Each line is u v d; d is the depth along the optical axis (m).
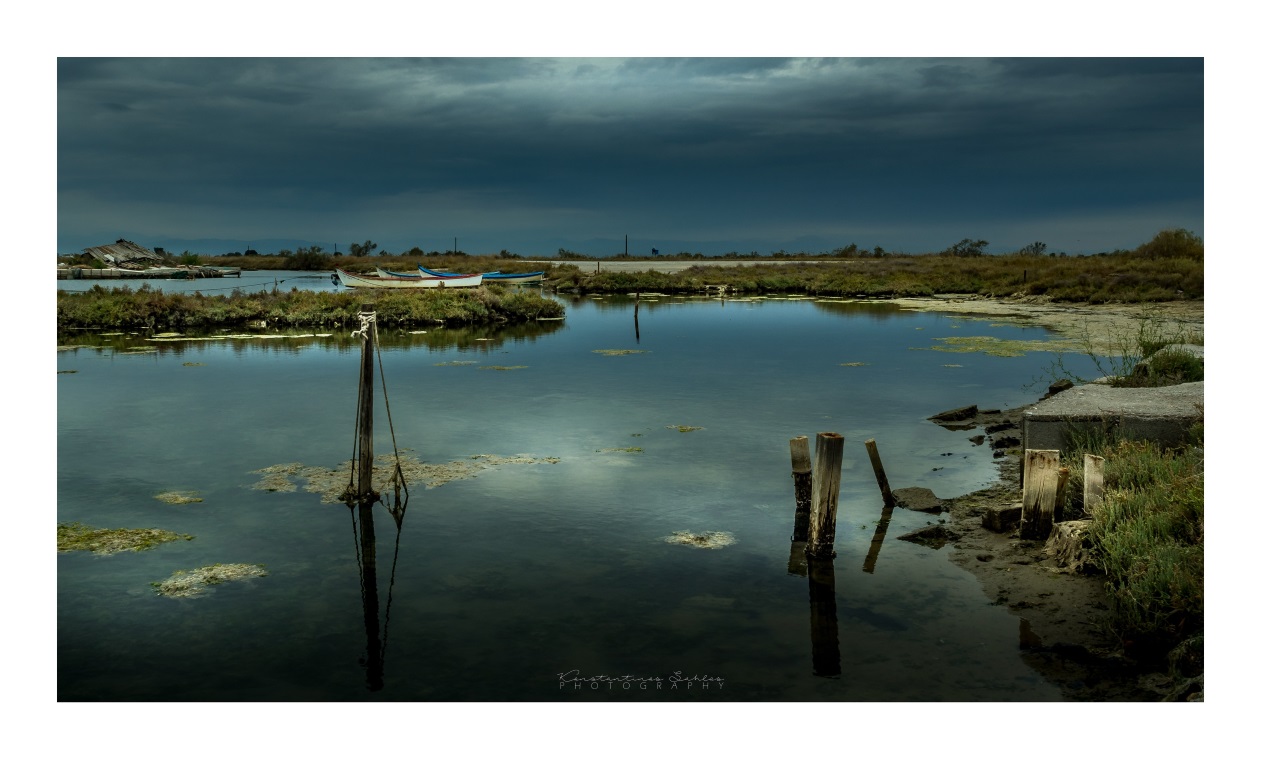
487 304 37.56
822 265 79.25
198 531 10.20
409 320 34.94
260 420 16.25
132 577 8.83
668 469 12.75
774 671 6.81
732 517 10.62
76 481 12.20
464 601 8.25
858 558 9.15
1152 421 10.62
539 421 16.12
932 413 16.61
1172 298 40.97
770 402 17.88
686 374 21.73
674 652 7.17
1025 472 9.28
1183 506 7.80
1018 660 6.85
